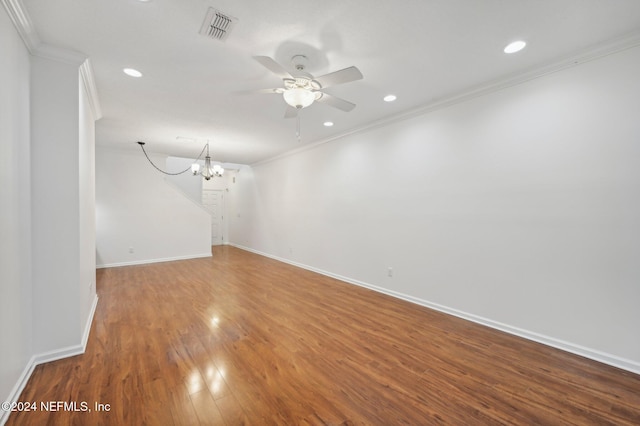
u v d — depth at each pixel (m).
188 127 4.23
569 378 2.03
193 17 1.82
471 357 2.31
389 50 2.23
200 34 1.99
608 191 2.20
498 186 2.83
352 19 1.85
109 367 2.13
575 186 2.36
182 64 2.40
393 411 1.69
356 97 3.17
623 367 2.14
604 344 2.23
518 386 1.94
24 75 1.95
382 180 4.04
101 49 2.17
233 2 1.68
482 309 2.96
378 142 4.09
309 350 2.41
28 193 2.03
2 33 1.60
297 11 1.76
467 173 3.07
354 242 4.52
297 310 3.36
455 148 3.17
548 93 2.49
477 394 1.85
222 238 9.48
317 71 2.54
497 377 2.04
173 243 6.53
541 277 2.55
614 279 2.19
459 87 2.92
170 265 5.95
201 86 2.82
